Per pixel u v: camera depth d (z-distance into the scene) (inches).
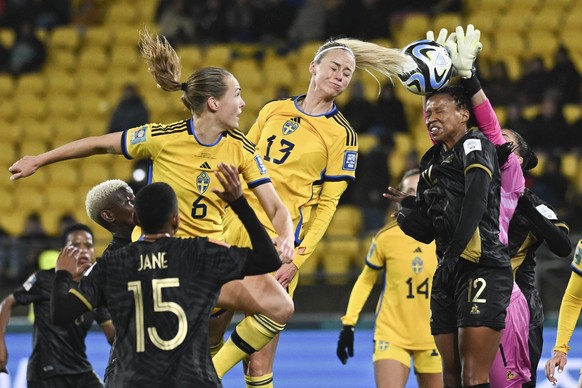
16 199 2094.0
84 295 705.6
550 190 1827.0
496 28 2337.6
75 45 2400.3
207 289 699.4
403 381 1141.1
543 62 2149.4
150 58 831.1
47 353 1092.5
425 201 840.3
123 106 2036.2
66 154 815.7
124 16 2470.5
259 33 2358.5
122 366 695.1
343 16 2225.6
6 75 2331.4
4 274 1742.1
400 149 1988.2
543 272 1658.5
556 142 1910.7
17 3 2356.1
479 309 803.4
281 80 2271.2
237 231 945.5
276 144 965.8
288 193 959.0
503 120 2032.5
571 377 1434.5
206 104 808.9
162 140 816.9
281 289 843.4
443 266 816.3
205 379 689.0
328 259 1867.6
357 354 1497.3
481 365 804.6
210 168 816.9
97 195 905.5
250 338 855.1
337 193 971.9
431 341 1147.9
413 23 2329.0
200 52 2310.5
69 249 749.3
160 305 692.7
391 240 1161.4
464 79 854.5
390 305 1159.6
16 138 2235.5
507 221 855.1
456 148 824.3
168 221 715.4
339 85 952.9
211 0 2330.2
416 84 847.1
